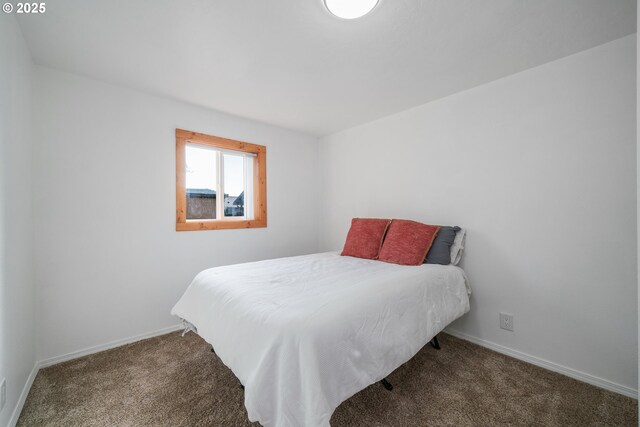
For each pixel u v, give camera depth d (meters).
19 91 1.49
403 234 2.29
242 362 1.16
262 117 2.87
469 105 2.21
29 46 1.64
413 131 2.61
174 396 1.51
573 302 1.73
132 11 1.35
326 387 1.00
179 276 2.44
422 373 1.73
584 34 1.53
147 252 2.27
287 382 0.98
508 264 2.00
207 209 2.85
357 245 2.56
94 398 1.49
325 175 3.59
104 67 1.88
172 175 2.40
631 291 1.54
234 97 2.37
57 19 1.40
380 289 1.48
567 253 1.75
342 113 2.76
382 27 1.47
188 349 2.05
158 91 2.24
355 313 1.23
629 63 1.54
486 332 2.11
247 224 2.93
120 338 2.13
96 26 1.46
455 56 1.75
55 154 1.88
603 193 1.63
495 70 1.92
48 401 1.47
